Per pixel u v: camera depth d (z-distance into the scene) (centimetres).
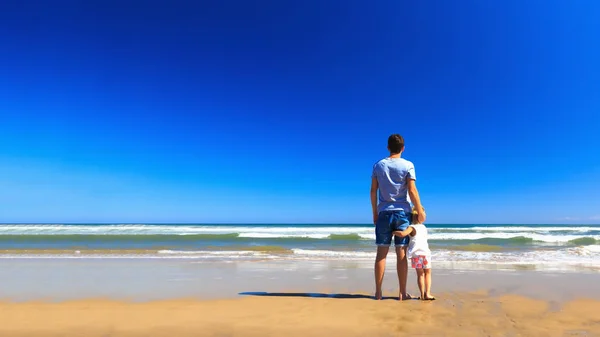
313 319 289
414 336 246
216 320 289
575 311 316
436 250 1056
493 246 1215
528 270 605
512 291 414
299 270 616
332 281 504
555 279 507
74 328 270
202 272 596
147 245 1242
